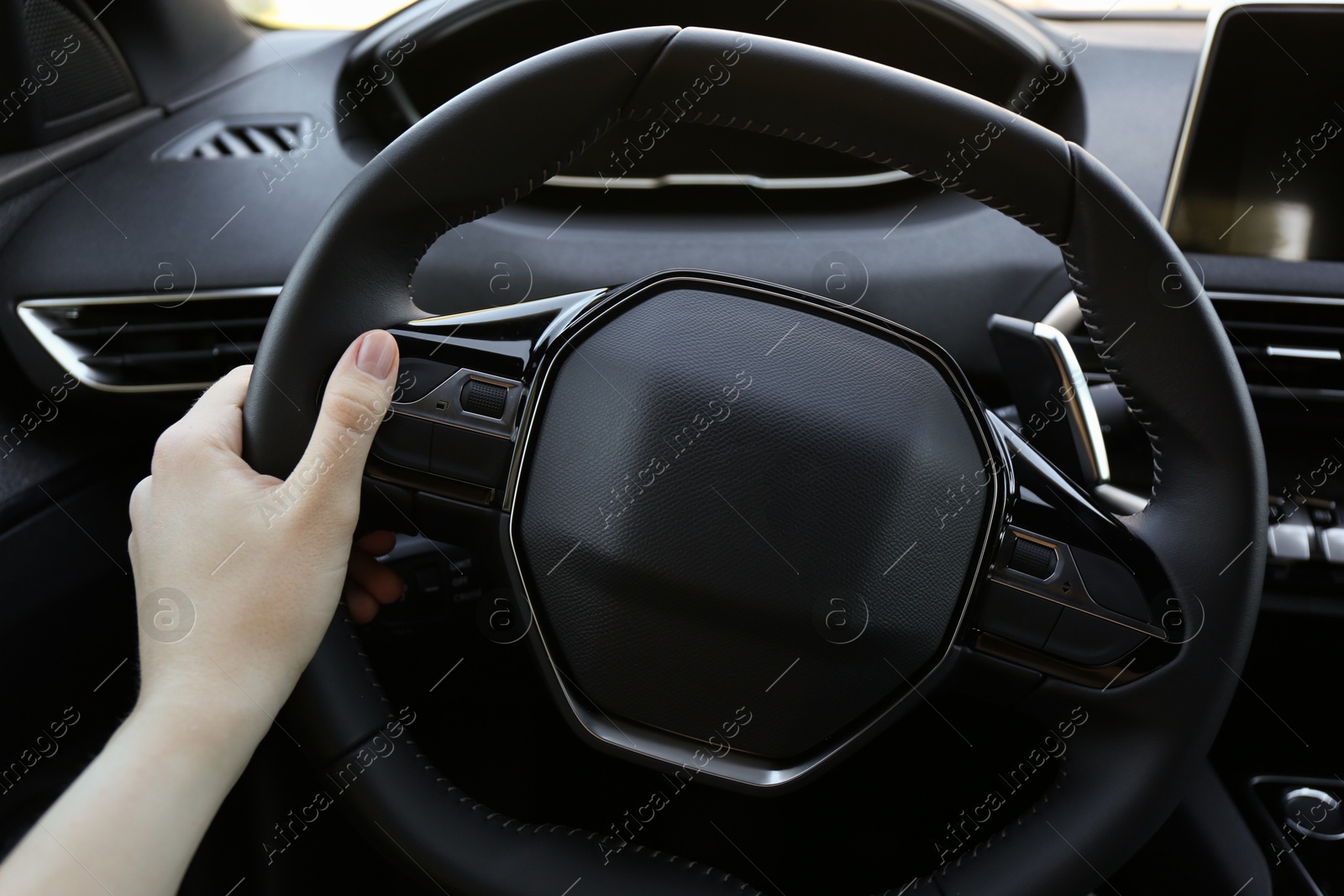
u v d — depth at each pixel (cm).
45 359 101
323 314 55
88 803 42
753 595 55
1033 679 58
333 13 132
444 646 87
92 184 109
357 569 66
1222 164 101
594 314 58
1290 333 102
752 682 57
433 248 106
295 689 59
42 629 93
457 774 92
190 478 51
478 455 57
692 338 57
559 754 93
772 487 55
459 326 58
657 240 108
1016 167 54
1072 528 57
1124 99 120
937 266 107
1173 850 90
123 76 118
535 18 120
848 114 54
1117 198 54
